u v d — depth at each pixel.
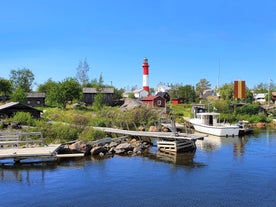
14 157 26.39
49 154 26.88
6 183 22.48
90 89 94.81
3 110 48.44
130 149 33.97
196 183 22.41
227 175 24.38
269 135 49.62
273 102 118.75
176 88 132.62
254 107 75.00
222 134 48.25
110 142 36.38
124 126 49.94
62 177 23.92
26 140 30.25
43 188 21.44
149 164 28.03
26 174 24.64
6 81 104.50
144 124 52.16
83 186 21.86
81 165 27.59
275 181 22.80
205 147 37.69
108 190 21.05
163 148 34.75
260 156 31.66
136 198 19.58
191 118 63.00
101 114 57.53
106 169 26.25
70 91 78.69
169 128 45.94
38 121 44.00
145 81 113.56
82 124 45.03
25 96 83.50
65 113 60.34
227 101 79.62
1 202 19.03
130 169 26.30
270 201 18.97
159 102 92.69
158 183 22.45
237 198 19.45
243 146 38.38
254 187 21.47
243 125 53.75
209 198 19.48
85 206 18.41
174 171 25.62
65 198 19.66
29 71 127.44
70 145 32.03
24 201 19.19
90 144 33.69
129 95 117.06
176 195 20.03
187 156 31.75
